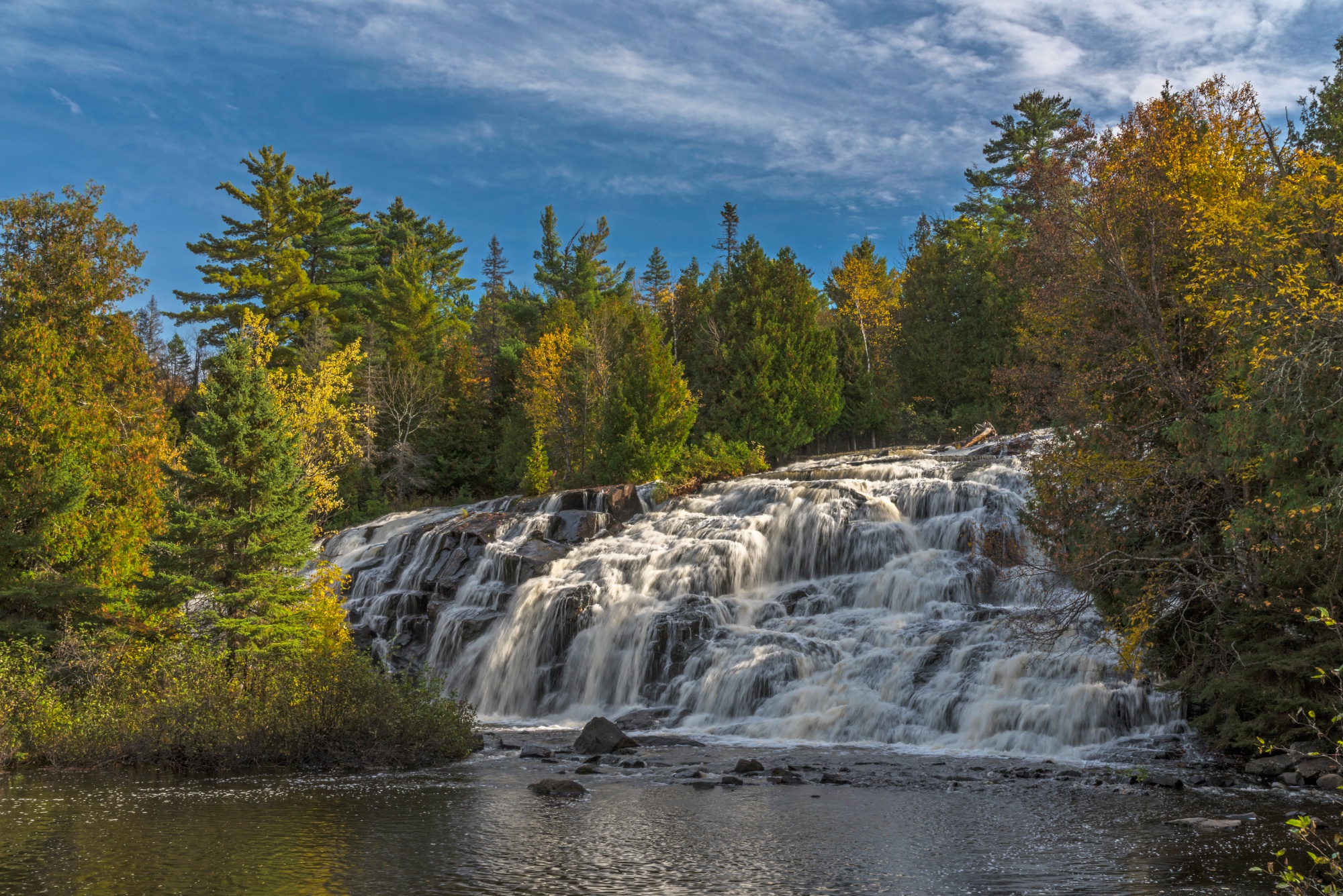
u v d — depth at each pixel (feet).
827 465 141.79
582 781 48.70
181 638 69.36
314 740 54.44
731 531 102.06
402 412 216.33
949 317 199.62
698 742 63.31
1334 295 46.96
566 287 309.22
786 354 180.34
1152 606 57.31
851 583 87.66
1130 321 62.23
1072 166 69.05
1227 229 55.77
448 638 103.19
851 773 50.52
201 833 37.06
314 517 173.47
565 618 92.84
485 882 30.04
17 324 100.48
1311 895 28.12
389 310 261.24
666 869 31.50
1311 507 47.80
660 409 151.12
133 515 88.02
